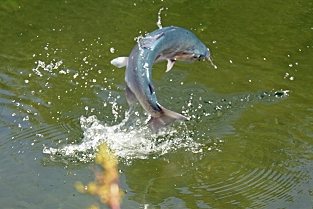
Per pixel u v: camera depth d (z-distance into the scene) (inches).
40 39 360.2
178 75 328.5
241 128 283.9
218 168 255.8
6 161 258.2
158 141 275.3
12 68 331.0
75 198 235.9
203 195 238.1
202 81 323.6
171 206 231.0
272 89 315.9
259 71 332.2
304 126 283.7
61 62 337.7
